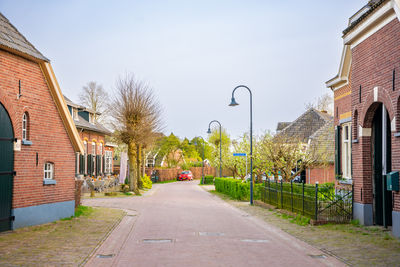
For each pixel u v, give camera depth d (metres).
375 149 12.38
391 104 10.59
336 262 7.93
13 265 7.38
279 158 22.48
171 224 13.48
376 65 11.57
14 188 11.16
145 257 8.34
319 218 13.35
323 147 27.53
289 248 9.48
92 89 53.91
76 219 13.77
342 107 16.75
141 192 31.81
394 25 10.53
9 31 11.80
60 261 7.79
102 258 8.24
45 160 12.69
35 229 11.45
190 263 7.78
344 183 15.45
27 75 11.84
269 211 18.22
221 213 17.52
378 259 8.05
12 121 11.07
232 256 8.48
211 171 77.06
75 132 14.09
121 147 46.22
